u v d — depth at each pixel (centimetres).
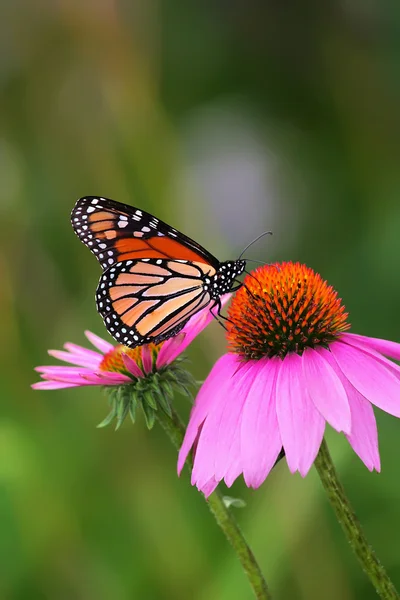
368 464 81
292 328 85
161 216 105
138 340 88
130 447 101
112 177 105
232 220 109
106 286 89
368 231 108
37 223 105
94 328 103
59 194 105
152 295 89
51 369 89
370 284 107
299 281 86
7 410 102
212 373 86
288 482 97
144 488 100
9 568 97
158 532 99
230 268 89
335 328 85
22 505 98
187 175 109
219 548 98
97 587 98
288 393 83
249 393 84
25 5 106
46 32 106
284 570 96
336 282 108
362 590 96
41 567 98
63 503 99
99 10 106
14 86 106
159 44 108
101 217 89
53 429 102
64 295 105
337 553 96
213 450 83
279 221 109
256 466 82
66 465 100
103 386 87
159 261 89
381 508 97
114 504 100
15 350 103
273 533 96
